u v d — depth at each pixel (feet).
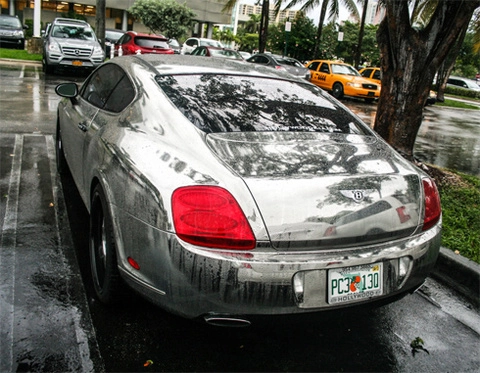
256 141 8.60
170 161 7.97
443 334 9.84
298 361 8.53
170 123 8.89
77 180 12.64
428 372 8.57
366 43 141.69
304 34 112.68
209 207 7.18
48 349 8.19
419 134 38.45
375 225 7.77
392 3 18.53
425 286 11.91
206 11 138.92
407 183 8.45
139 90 10.07
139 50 64.44
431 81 19.30
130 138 9.04
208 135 8.54
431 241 8.49
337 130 9.91
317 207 7.38
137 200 7.89
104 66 13.24
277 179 7.52
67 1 128.26
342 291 7.61
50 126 24.56
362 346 9.13
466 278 11.93
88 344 8.45
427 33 18.74
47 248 11.78
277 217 7.18
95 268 9.88
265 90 10.74
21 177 16.52
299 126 9.59
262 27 77.66
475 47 54.65
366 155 8.95
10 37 75.15
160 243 7.38
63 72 51.93
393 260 8.05
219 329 9.21
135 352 8.37
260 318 7.30
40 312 9.18
